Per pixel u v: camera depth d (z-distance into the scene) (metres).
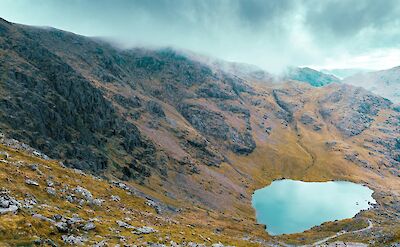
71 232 82.56
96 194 145.12
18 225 69.19
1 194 84.62
